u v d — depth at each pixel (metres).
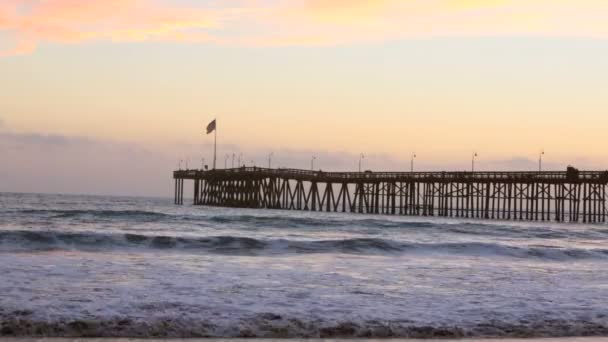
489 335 14.77
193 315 15.08
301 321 15.02
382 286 20.22
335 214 85.12
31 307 15.05
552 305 17.73
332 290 19.09
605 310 17.23
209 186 112.62
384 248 31.19
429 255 30.22
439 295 18.83
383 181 89.75
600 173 73.38
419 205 88.56
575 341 14.53
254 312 15.62
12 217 49.34
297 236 37.94
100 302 15.97
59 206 92.62
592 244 39.81
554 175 76.12
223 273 21.81
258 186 99.81
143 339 13.56
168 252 28.27
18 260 22.97
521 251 31.72
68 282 18.86
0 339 13.16
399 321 15.39
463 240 38.91
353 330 14.64
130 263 23.62
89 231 33.62
